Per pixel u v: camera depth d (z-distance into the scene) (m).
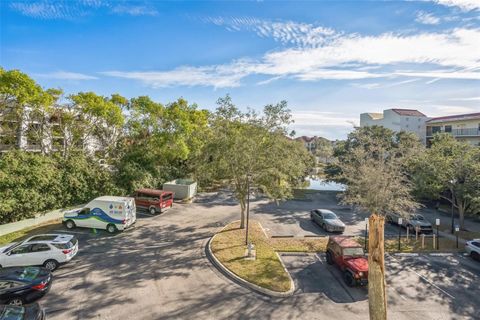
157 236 20.31
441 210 29.95
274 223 24.23
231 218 25.39
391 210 20.72
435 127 49.69
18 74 22.67
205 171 20.31
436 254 18.25
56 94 27.61
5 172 20.38
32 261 14.52
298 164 20.55
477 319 11.43
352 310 11.76
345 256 14.62
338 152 41.12
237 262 15.76
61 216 23.91
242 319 10.98
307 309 11.77
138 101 33.62
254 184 20.78
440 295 13.25
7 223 20.11
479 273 15.64
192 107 41.81
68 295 12.32
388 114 59.12
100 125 31.22
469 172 21.30
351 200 21.02
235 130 19.41
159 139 33.88
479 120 42.28
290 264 16.25
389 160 22.95
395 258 17.56
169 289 13.06
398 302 12.59
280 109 19.88
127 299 12.13
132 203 21.81
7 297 11.01
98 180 27.16
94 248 17.83
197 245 18.78
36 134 27.50
